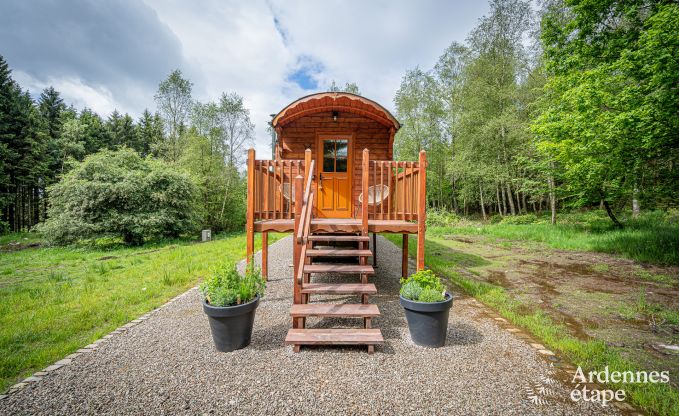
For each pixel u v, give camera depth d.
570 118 8.88
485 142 19.75
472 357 3.01
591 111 8.11
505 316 4.24
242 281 3.37
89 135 30.05
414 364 2.86
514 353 3.10
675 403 2.23
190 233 17.08
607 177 9.97
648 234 9.89
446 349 3.18
